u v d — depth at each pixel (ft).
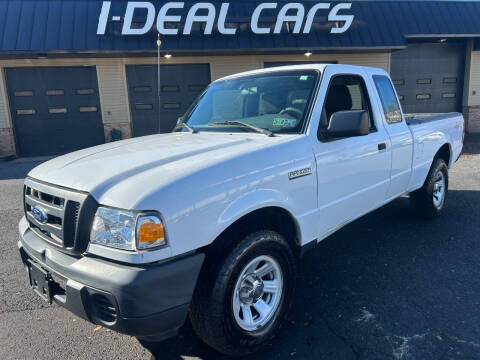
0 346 9.44
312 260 13.79
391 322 9.82
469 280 11.85
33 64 47.60
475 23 54.54
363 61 55.67
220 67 52.34
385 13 53.57
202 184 7.52
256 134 10.44
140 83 50.90
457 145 19.01
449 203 20.04
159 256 6.87
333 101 11.78
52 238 8.11
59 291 8.07
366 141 11.96
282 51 50.24
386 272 12.60
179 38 46.91
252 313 8.93
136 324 6.72
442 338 9.09
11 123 48.29
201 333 8.04
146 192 6.95
